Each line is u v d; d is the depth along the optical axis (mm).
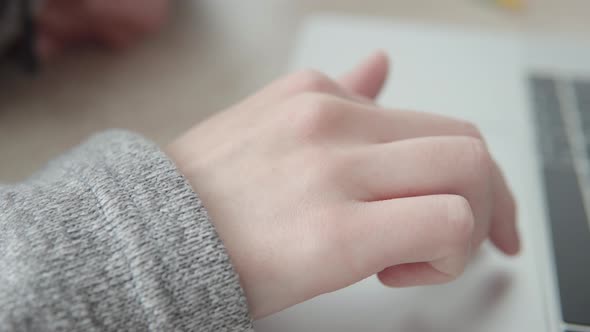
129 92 373
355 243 235
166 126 354
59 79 381
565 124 324
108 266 218
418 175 247
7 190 238
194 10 443
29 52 372
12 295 211
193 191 232
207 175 250
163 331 218
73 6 380
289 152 252
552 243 279
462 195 249
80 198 229
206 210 235
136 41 411
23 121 357
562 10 420
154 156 240
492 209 262
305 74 279
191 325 220
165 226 224
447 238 233
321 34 382
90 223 224
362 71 298
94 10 378
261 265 235
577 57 358
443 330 254
